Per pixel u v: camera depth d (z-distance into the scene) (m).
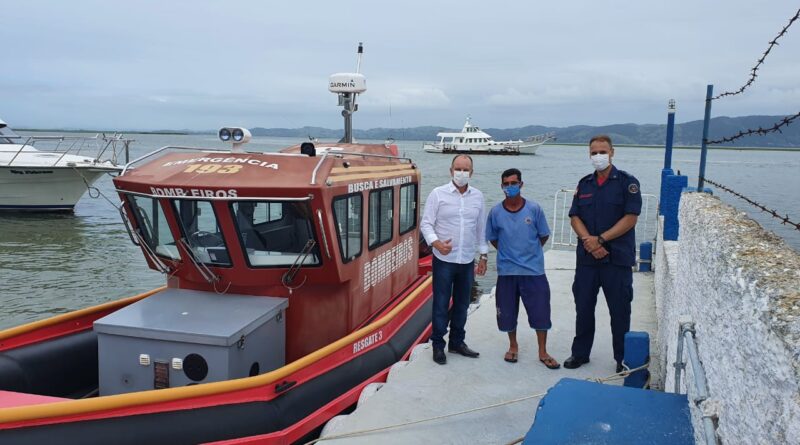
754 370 1.81
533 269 5.75
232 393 4.66
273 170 5.55
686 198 4.54
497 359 6.09
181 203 5.50
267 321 5.49
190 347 4.95
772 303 1.77
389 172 7.35
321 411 5.17
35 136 24.50
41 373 5.63
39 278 14.56
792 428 1.44
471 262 5.98
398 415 4.87
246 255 5.58
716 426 2.29
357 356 5.91
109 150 30.31
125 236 20.09
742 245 2.44
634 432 2.85
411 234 8.54
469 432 4.61
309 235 5.57
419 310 7.64
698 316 3.04
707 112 5.37
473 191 5.89
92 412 4.21
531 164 75.00
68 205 24.77
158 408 4.41
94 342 6.19
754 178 34.28
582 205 5.42
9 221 22.88
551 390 3.31
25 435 4.05
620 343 5.50
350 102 9.46
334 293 6.09
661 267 7.32
